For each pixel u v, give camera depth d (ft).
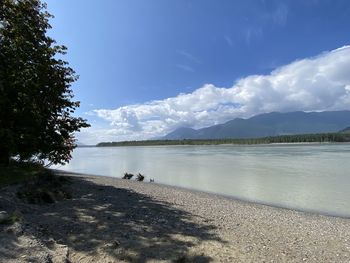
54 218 38.99
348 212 62.08
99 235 33.96
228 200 70.08
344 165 157.07
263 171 139.33
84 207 46.57
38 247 27.20
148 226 38.68
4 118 63.00
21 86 62.54
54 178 61.67
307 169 142.61
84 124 80.59
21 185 53.31
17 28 66.39
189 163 198.59
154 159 257.96
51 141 75.36
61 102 74.69
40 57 67.97
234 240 35.60
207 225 41.47
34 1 72.23
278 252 32.63
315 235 40.52
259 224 45.09
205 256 30.19
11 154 72.33
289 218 52.42
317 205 68.80
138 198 60.49
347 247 35.55
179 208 53.01
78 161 255.09
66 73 77.30
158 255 29.71
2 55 64.39
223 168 157.99
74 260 28.04
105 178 107.55
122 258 28.71
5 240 27.30
